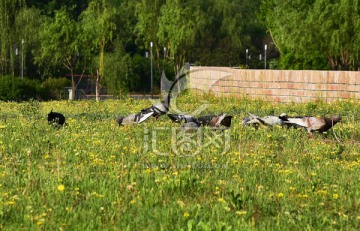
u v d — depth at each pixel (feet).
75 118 76.18
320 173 42.98
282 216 33.24
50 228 31.12
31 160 46.68
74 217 32.37
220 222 30.66
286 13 168.96
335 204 35.99
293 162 46.34
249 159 47.21
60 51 181.68
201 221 31.01
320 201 36.37
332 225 32.35
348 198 36.47
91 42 181.68
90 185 38.22
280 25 171.12
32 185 38.17
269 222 32.40
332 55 168.96
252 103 109.91
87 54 182.60
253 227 31.24
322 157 48.80
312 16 160.97
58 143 53.72
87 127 63.87
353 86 110.22
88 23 180.34
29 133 58.85
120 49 187.93
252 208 34.53
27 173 40.86
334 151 50.55
